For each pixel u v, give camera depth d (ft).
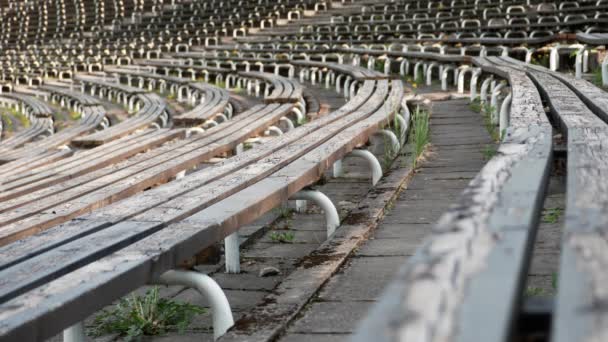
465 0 99.96
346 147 20.72
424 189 21.63
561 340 3.97
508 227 6.34
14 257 9.87
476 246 5.77
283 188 14.37
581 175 9.19
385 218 18.61
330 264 14.57
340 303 12.50
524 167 9.68
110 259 9.36
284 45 95.45
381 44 82.28
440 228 6.41
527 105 21.01
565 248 5.68
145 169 20.20
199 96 69.67
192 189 14.46
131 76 97.14
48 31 161.89
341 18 107.86
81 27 155.43
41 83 114.42
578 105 20.49
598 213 6.82
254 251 18.20
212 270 16.75
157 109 54.70
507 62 42.65
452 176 23.07
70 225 11.65
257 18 122.31
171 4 155.43
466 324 4.21
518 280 4.93
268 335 10.73
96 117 60.64
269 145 21.06
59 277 8.81
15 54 143.64
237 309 13.99
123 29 147.02
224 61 91.86
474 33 74.08
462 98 44.62
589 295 4.59
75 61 125.49
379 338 4.06
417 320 4.28
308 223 20.58
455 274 5.09
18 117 90.89
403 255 15.30
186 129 36.63
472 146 27.94
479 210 7.04
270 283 15.57
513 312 4.45
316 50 81.61
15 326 7.02
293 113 43.91
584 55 51.37
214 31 121.29
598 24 64.90
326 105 51.67
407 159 26.05
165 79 83.20
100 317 13.67
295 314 11.83
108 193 16.43
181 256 10.16
